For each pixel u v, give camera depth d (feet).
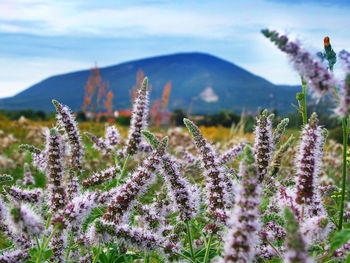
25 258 1.15
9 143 4.18
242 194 0.89
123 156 1.87
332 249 0.93
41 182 2.83
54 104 1.55
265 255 1.14
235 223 0.89
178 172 1.26
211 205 1.26
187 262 1.28
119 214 1.22
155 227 1.38
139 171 1.24
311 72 0.94
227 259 0.88
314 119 1.12
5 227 1.25
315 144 1.11
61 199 1.30
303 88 1.32
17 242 1.25
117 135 1.95
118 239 1.19
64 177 1.46
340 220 1.18
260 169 1.34
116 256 1.31
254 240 0.91
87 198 1.17
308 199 1.09
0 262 1.13
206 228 1.24
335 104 0.95
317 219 1.03
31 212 1.10
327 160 3.08
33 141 4.37
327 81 0.94
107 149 1.90
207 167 1.28
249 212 0.88
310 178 1.10
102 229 1.17
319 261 1.12
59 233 1.25
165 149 1.26
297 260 0.80
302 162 1.11
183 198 1.24
